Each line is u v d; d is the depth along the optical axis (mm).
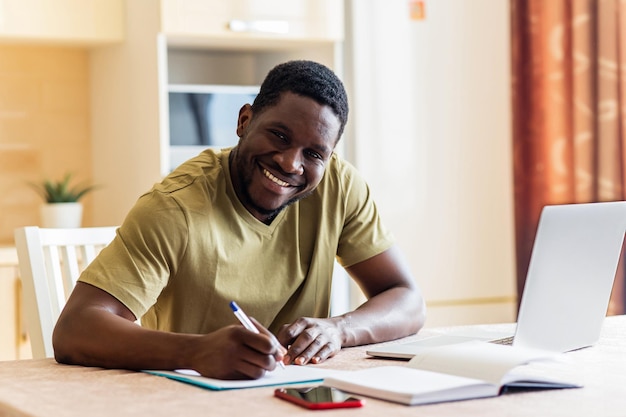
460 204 3855
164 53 3369
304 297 1948
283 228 1913
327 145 1726
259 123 1737
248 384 1359
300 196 1806
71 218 3525
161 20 3334
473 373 1301
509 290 3932
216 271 1814
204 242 1786
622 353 1646
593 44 3713
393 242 2098
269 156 1731
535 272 1550
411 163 3779
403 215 3768
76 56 3822
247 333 1406
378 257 2047
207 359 1417
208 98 3508
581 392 1291
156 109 3377
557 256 1585
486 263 3902
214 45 3650
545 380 1300
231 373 1394
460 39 3842
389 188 3746
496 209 3912
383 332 1841
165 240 1727
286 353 1594
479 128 3879
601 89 3678
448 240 3840
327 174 2014
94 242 2115
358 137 3699
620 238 1715
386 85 3738
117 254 1699
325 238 1973
